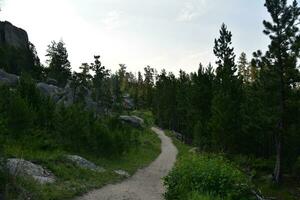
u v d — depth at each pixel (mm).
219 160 15547
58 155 23250
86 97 83125
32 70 96188
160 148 58312
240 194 14023
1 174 13203
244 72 109625
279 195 32781
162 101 103250
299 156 39844
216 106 42469
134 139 51938
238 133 40938
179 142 72812
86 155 28719
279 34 36281
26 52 102188
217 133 40750
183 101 80250
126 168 29250
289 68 36344
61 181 18172
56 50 112625
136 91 153250
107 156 31984
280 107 37281
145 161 37688
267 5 36469
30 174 16594
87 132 30266
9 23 103312
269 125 37500
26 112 24609
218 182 14031
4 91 27625
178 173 15273
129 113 112000
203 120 54844
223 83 47656
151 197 18953
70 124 29266
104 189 19297
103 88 101188
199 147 50156
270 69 37062
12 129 23969
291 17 35938
